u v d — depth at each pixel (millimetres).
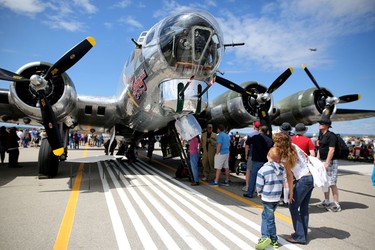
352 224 3688
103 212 3867
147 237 3016
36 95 5426
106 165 9453
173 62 4582
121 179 6633
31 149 17750
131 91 6090
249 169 5625
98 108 7930
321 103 8570
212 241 2961
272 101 7863
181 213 3928
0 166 8844
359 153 15727
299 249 2844
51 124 5441
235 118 7992
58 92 6395
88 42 5418
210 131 7035
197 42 4512
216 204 4496
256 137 5047
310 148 4504
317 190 6000
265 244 2742
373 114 9734
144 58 5090
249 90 7820
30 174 7191
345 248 2877
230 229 3340
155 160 11953
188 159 6566
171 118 6531
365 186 6695
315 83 7684
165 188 5668
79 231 3139
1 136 9453
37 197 4676
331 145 4289
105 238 2959
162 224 3439
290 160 2893
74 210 3936
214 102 8914
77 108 7695
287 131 4508
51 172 6543
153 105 5793
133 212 3906
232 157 8680
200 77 4770
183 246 2809
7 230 3137
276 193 2855
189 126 5883
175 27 4570
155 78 4977
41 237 2947
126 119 7703
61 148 5449
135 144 10289
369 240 3107
